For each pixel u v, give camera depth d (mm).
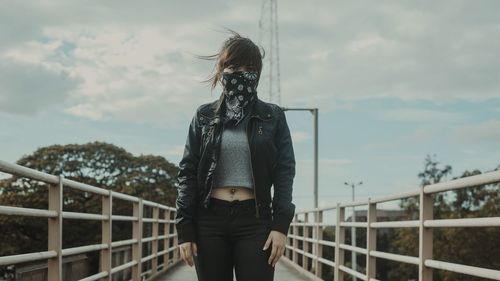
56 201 5238
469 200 40500
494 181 4184
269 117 3328
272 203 3336
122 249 9531
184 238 3281
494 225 4117
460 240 37969
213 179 3256
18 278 5664
